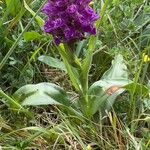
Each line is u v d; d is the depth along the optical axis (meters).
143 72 0.34
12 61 0.36
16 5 0.39
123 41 0.39
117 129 0.30
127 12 0.39
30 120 0.32
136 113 0.33
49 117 0.33
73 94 0.35
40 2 0.40
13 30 0.39
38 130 0.29
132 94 0.32
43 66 0.37
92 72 0.38
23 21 0.40
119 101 0.34
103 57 0.38
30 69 0.35
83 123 0.32
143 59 0.34
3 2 0.41
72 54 0.31
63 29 0.29
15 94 0.32
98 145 0.30
